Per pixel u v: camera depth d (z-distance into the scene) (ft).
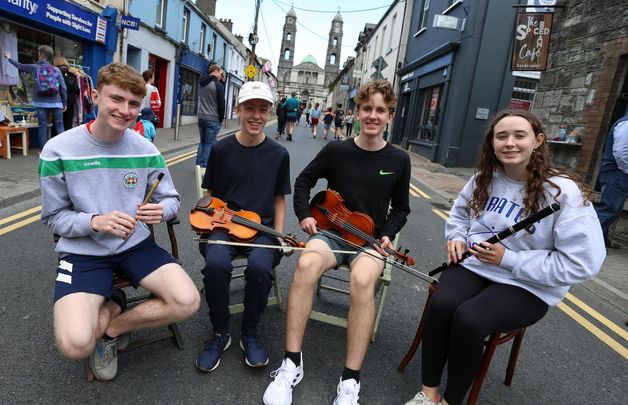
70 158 6.40
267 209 8.60
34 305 8.61
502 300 6.37
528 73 37.29
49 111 23.27
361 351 6.76
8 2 22.08
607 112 19.63
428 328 6.59
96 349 6.54
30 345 7.37
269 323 9.07
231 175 8.46
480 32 36.42
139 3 41.09
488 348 6.52
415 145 50.55
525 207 6.63
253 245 7.55
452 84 39.63
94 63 32.40
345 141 8.64
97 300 6.23
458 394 6.32
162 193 7.35
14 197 15.21
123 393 6.52
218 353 7.34
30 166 20.17
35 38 26.40
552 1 23.82
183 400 6.51
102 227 6.25
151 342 7.64
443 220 20.17
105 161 6.66
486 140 7.24
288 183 8.80
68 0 27.58
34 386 6.44
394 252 7.88
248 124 8.10
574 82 22.08
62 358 7.14
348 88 113.80
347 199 8.52
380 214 8.57
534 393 7.60
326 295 10.70
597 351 9.21
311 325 9.21
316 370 7.64
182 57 54.85
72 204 6.74
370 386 7.37
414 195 25.72
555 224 6.34
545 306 6.68
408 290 11.53
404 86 59.16
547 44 23.31
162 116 52.31
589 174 20.30
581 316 10.92
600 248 6.08
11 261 10.52
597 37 20.52
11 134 23.11
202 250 8.14
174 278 6.73
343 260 8.26
